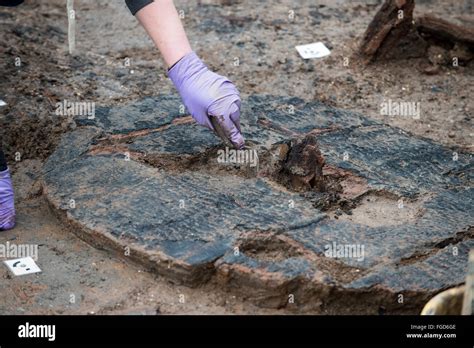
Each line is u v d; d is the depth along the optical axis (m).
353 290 3.66
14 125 5.00
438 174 4.61
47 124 5.02
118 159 4.61
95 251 4.09
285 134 4.92
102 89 5.56
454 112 5.54
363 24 6.75
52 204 4.30
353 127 5.08
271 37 6.44
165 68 5.93
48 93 5.40
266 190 4.34
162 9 4.36
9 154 4.87
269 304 3.73
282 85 5.75
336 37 6.48
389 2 5.98
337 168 4.55
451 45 6.22
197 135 4.82
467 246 3.99
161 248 3.89
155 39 4.41
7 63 5.74
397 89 5.82
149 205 4.20
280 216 4.10
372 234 4.02
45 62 5.86
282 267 3.75
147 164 4.59
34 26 6.45
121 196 4.29
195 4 7.00
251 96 5.41
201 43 6.30
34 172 4.74
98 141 4.80
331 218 4.14
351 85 5.81
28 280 3.90
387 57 6.10
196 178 4.46
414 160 4.73
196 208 4.16
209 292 3.83
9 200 4.25
